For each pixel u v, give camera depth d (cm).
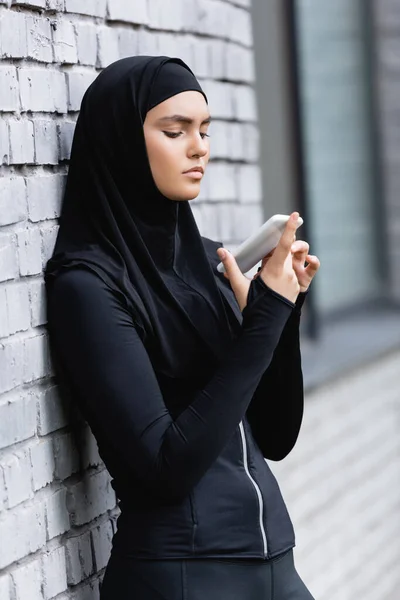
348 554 622
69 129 321
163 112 292
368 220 774
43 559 301
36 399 298
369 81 772
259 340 279
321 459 601
